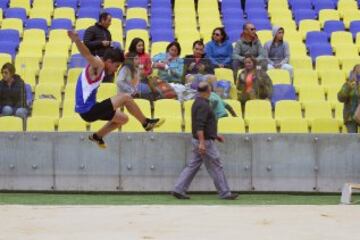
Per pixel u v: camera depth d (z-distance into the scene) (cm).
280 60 2586
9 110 2228
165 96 2306
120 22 3055
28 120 2209
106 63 1511
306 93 2505
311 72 2592
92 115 1484
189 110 2295
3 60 2625
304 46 2884
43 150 2072
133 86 2266
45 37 2975
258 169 2089
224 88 2334
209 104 1980
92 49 2409
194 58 2359
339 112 2411
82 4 3331
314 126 2273
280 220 1563
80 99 1472
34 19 3094
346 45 2948
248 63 2350
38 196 2012
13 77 2241
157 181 2075
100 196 2028
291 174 2094
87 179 2073
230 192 1973
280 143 2092
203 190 2073
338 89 2541
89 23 3058
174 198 1986
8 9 3189
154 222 1539
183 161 2075
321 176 2097
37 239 1384
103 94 2267
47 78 2509
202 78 2319
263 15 3272
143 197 2009
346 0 3397
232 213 1638
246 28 2536
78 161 2072
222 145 2083
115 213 1634
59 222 1537
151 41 2992
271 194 2086
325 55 2883
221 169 1970
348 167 2098
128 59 2259
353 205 1773
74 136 2073
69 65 2581
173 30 3152
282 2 3366
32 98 2391
